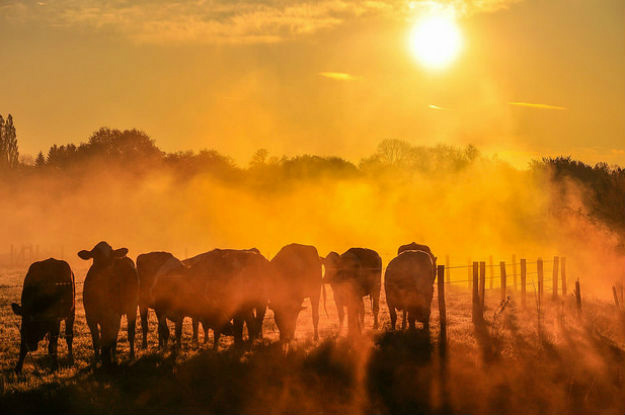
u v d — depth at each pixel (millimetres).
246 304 17359
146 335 17438
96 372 14312
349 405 13312
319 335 19438
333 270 18844
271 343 17734
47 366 15008
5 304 24688
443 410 13422
